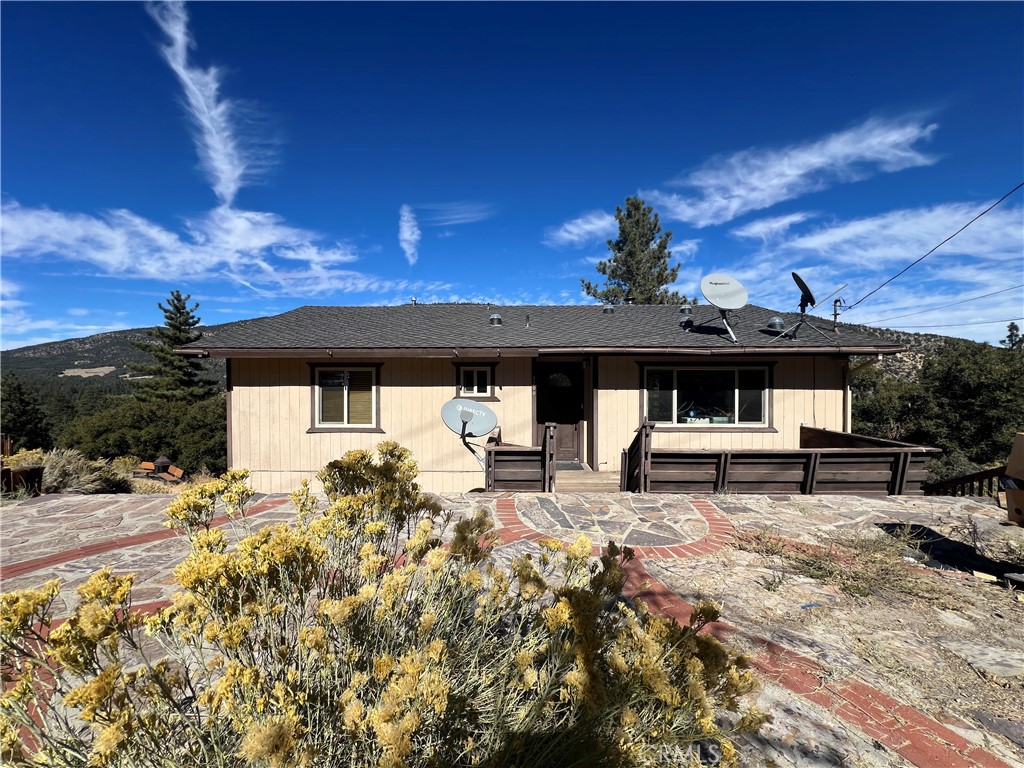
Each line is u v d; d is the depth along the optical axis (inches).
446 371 380.5
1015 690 96.8
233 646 51.9
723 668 55.4
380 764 44.1
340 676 58.7
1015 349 809.5
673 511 226.2
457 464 379.6
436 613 67.0
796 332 380.2
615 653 57.3
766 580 148.7
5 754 46.0
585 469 373.1
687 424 372.5
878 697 94.0
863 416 850.1
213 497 72.9
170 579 146.6
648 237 930.1
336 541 76.9
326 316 462.9
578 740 52.4
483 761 54.0
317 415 376.8
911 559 167.9
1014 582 147.4
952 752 80.2
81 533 193.9
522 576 71.6
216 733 51.1
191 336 1464.1
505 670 65.4
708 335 381.1
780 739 82.0
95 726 51.4
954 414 763.4
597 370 374.3
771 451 261.6
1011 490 139.2
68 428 1148.5
